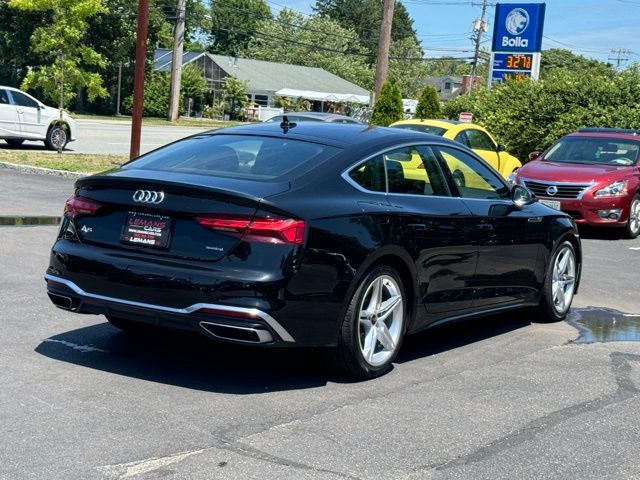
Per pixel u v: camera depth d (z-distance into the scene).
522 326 7.61
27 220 11.59
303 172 5.41
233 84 70.44
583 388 5.64
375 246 5.43
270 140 5.90
